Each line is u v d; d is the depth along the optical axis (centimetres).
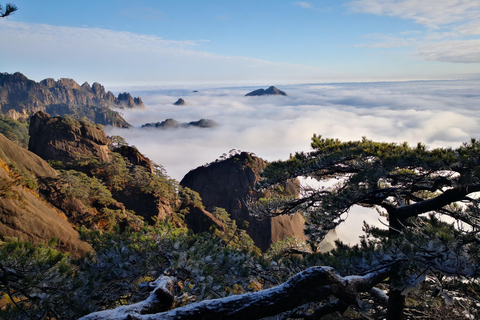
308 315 704
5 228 3481
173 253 723
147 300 471
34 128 9319
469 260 564
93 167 8500
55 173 6284
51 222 3841
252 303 468
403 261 621
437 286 668
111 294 727
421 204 827
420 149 835
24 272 619
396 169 828
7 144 5922
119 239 812
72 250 3728
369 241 796
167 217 888
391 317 781
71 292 660
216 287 678
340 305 684
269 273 817
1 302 738
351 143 981
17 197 3841
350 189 793
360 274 645
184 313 436
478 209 752
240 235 7250
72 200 5788
